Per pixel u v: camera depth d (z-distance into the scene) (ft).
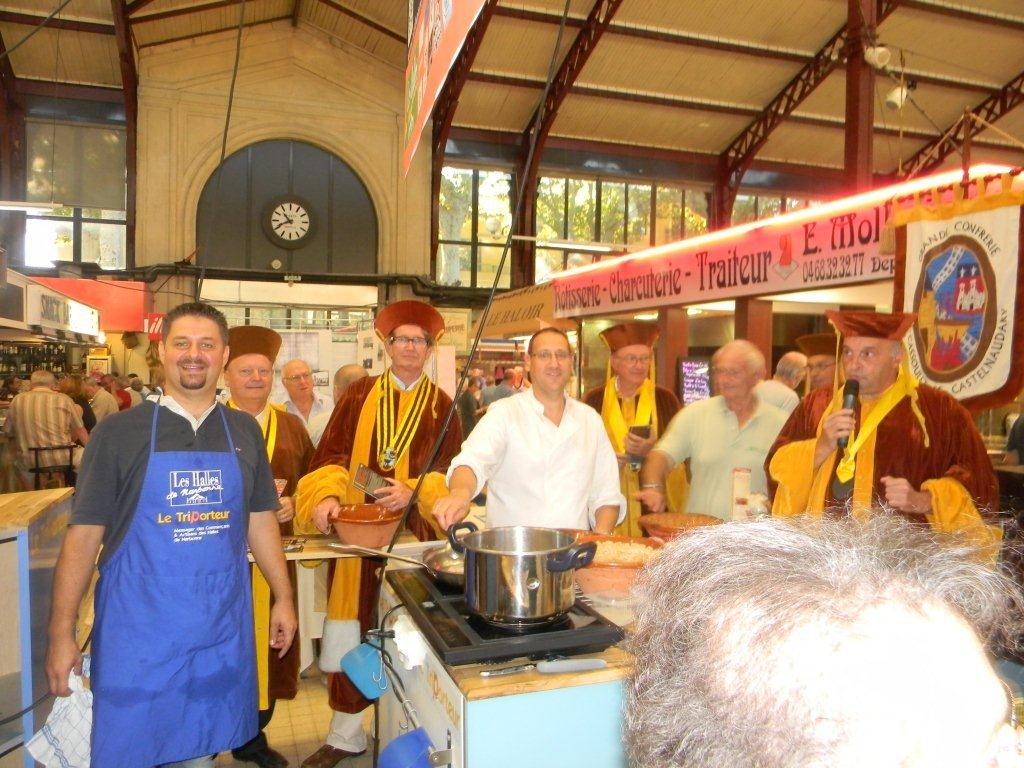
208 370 5.92
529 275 45.68
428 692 4.41
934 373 8.66
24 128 38.11
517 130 44.75
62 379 26.63
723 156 47.75
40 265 38.34
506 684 3.70
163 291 38.75
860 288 26.96
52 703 6.28
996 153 47.83
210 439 6.00
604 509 7.41
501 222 45.65
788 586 1.68
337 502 7.75
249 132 40.16
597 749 3.87
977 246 8.22
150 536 5.63
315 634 8.89
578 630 4.14
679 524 6.49
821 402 7.30
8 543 5.74
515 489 7.17
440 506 5.97
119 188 39.68
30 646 5.84
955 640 1.58
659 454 9.25
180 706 5.65
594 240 47.14
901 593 1.66
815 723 1.47
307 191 41.96
